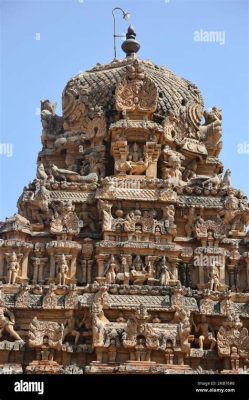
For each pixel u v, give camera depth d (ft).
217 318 92.02
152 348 85.87
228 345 88.74
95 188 102.37
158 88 113.91
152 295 91.81
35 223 99.86
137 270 94.84
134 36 126.31
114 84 113.70
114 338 86.58
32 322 87.92
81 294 92.07
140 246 95.40
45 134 116.37
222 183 106.93
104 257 95.40
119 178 102.22
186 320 88.28
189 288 93.45
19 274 94.73
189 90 118.62
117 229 97.35
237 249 98.94
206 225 99.19
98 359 86.17
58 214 98.68
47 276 95.50
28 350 88.07
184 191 102.99
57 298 91.15
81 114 113.19
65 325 90.33
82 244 97.76
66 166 112.57
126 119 106.52
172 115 110.63
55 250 95.66
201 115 117.29
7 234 97.60
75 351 88.33
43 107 120.57
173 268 95.86
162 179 104.32
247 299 94.12
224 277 96.84
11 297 91.15
